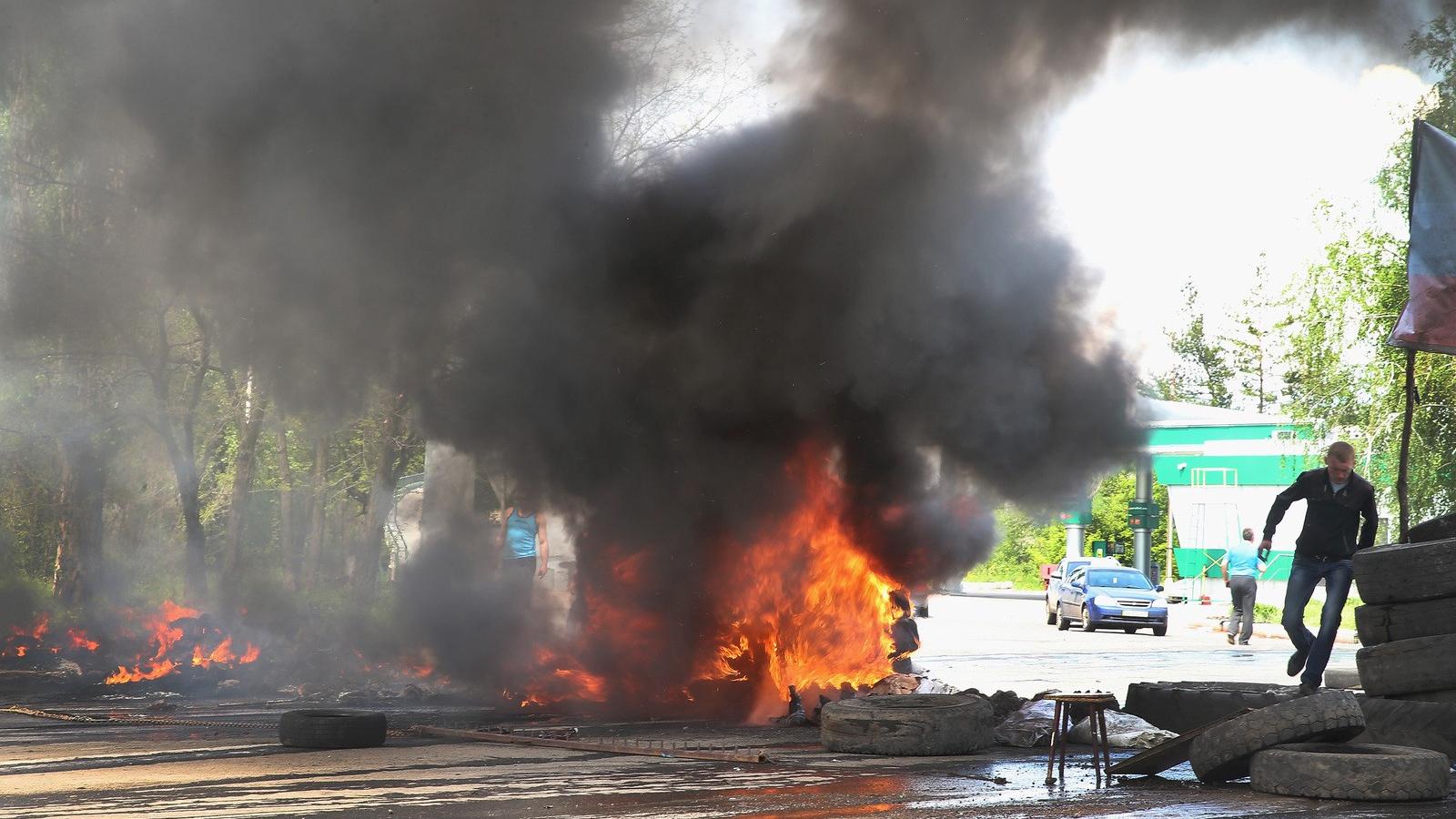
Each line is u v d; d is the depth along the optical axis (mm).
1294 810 6672
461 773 7746
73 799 6762
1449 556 8453
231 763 8117
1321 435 26891
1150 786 7406
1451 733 8125
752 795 6945
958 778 7641
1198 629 30703
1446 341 10016
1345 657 20266
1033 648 22797
